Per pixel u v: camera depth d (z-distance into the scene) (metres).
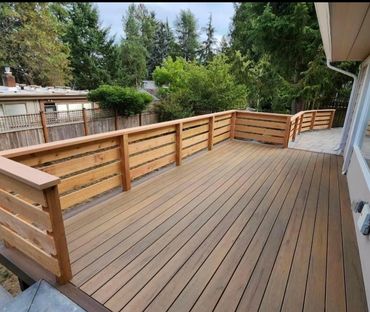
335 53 3.67
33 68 13.34
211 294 1.56
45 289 1.55
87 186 2.51
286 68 8.96
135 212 2.51
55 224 1.44
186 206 2.67
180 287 1.61
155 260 1.84
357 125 3.64
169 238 2.11
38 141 7.32
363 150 2.99
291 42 7.47
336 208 2.71
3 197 1.65
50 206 1.39
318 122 8.34
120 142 2.77
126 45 21.34
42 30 12.94
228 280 1.68
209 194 2.98
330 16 1.50
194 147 4.43
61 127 7.94
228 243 2.06
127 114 10.30
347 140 4.67
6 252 1.87
